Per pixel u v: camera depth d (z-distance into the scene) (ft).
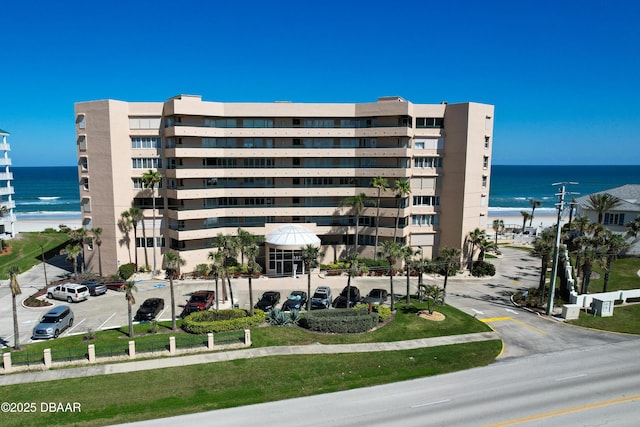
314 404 76.28
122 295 152.76
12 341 109.70
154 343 102.37
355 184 193.36
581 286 146.92
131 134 179.01
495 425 68.54
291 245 171.73
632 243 172.86
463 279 174.91
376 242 184.65
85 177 180.75
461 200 187.83
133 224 176.24
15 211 438.81
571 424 69.00
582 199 223.92
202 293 139.44
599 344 106.11
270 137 187.21
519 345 105.60
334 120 190.49
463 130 184.65
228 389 82.33
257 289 159.43
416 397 78.69
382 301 137.18
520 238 269.85
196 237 179.63
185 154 174.81
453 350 101.71
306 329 115.55
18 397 79.30
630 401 76.54
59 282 167.02
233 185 189.67
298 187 190.19
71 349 99.55
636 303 137.69
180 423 70.18
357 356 98.32
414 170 190.60
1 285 164.04
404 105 180.14
